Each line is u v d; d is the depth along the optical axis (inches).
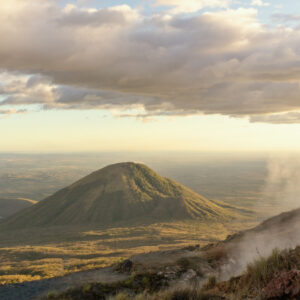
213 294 352.5
